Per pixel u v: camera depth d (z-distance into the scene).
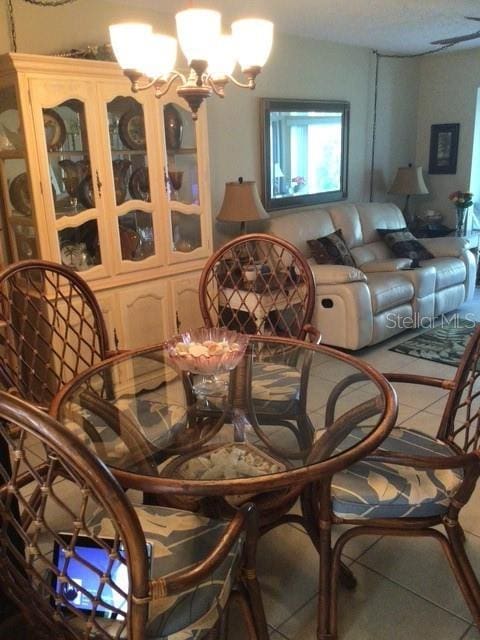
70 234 2.97
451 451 1.72
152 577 1.24
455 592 1.78
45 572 1.32
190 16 1.55
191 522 1.44
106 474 0.86
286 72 4.41
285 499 1.68
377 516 1.53
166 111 3.28
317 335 2.35
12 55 2.54
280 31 4.22
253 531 1.29
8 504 1.02
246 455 1.61
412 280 4.27
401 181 5.39
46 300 2.28
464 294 4.86
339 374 2.00
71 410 1.69
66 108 2.86
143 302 3.31
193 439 1.72
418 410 3.03
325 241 4.25
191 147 3.44
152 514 1.47
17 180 2.88
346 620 1.68
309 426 1.73
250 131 4.25
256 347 2.29
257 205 3.79
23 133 2.68
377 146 5.47
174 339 2.08
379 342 4.11
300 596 1.77
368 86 5.19
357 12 3.68
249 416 1.84
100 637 1.13
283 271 3.70
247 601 1.39
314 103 4.64
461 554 1.54
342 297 3.75
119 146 3.11
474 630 1.63
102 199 3.03
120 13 3.33
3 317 2.15
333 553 1.59
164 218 3.34
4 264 3.07
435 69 5.63
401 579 1.84
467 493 1.47
